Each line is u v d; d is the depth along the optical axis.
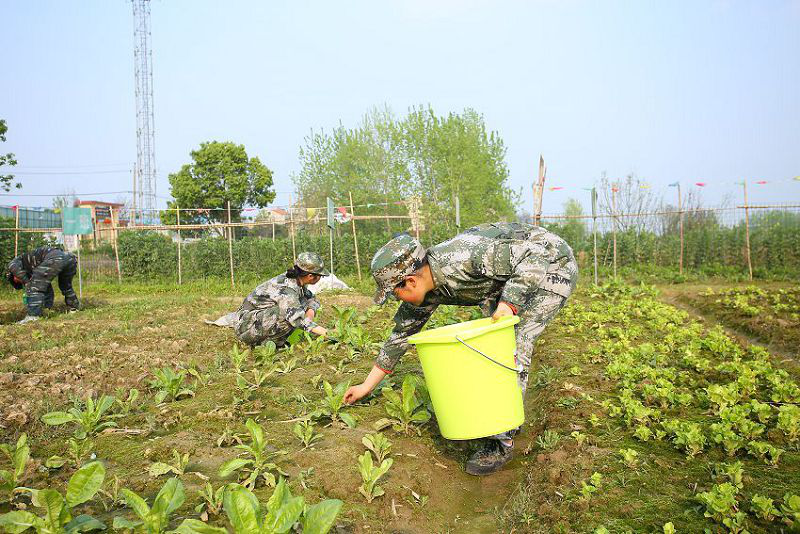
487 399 3.00
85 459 3.41
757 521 2.42
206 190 35.97
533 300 3.42
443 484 3.22
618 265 18.67
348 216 18.16
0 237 16.91
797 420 3.32
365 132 27.44
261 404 4.36
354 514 2.67
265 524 2.00
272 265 19.84
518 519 2.79
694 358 5.17
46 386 5.09
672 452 3.25
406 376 3.73
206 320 9.04
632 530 2.44
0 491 2.88
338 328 6.62
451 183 25.77
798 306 8.73
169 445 3.50
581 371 5.24
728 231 17.36
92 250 23.66
